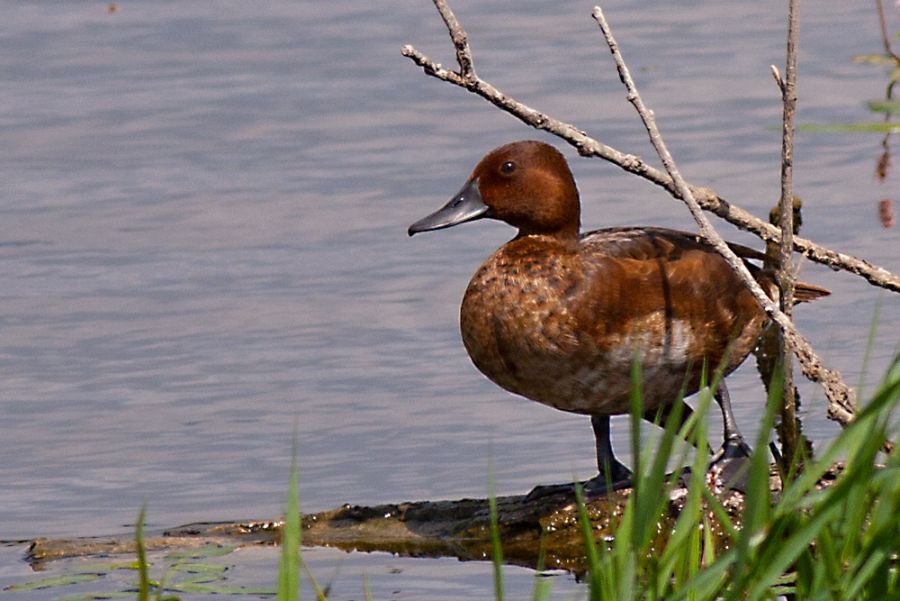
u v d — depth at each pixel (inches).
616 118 653.3
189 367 458.3
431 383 441.4
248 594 310.3
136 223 568.7
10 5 830.5
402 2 826.2
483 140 634.2
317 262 528.7
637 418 220.7
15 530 363.3
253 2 834.8
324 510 363.6
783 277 317.7
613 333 336.2
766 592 229.6
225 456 402.6
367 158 621.3
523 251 348.2
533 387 346.9
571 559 329.4
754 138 627.2
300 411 427.5
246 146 638.5
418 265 523.5
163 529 359.6
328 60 737.6
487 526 341.1
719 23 781.3
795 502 225.6
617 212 553.9
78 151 637.9
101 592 314.2
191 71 727.7
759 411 403.5
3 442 415.5
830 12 786.8
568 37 765.3
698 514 242.1
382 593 314.5
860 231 526.9
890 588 230.2
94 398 441.1
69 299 507.5
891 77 664.4
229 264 530.0
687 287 340.8
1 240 555.5
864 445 227.5
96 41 769.6
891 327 450.0
